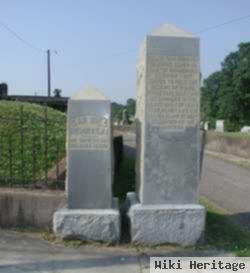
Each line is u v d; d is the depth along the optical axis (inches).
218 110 2974.9
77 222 271.9
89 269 234.8
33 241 272.4
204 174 610.2
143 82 275.4
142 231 270.5
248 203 421.4
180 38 269.1
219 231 307.3
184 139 274.2
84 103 275.0
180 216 271.3
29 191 293.3
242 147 832.9
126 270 234.7
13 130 391.9
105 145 276.1
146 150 273.3
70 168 275.9
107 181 276.7
